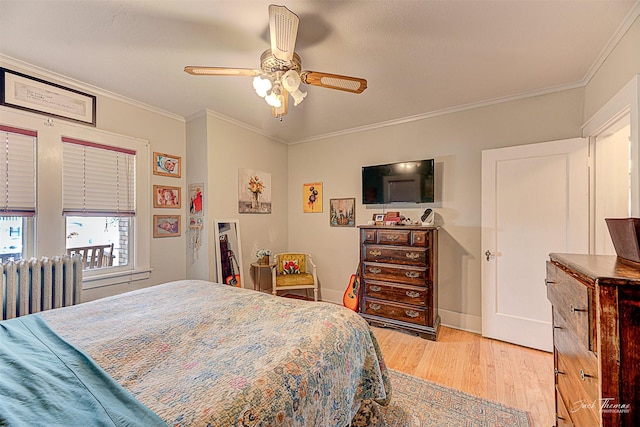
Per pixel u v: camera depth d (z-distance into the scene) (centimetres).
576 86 238
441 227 305
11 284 192
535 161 246
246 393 81
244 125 347
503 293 261
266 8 154
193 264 318
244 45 188
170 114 310
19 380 81
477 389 190
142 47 191
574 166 229
